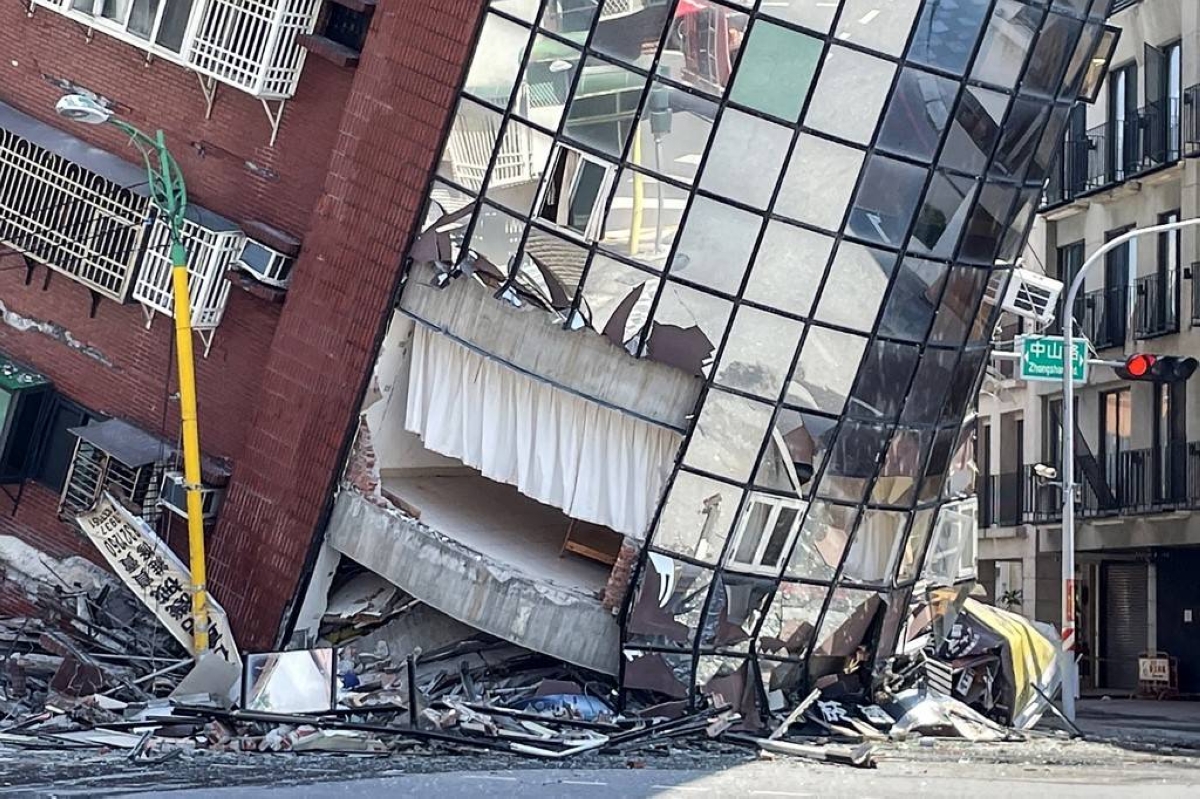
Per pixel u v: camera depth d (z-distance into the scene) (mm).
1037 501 48781
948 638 30344
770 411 26188
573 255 25891
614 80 25609
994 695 30062
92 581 28516
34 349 29312
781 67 25453
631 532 26578
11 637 27266
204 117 28000
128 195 28000
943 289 26766
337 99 27188
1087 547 46750
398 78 26406
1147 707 39844
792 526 26672
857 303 26203
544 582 26812
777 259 25812
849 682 28109
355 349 26656
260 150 27688
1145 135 44031
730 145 25531
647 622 26422
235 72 27000
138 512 28047
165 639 27141
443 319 26484
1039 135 27141
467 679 26578
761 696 26938
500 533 28406
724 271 25781
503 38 25844
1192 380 42000
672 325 25875
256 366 27625
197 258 27297
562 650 26609
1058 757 23828
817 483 26625
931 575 29438
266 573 27203
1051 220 49281
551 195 25906
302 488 27016
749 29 25359
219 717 21891
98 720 22656
